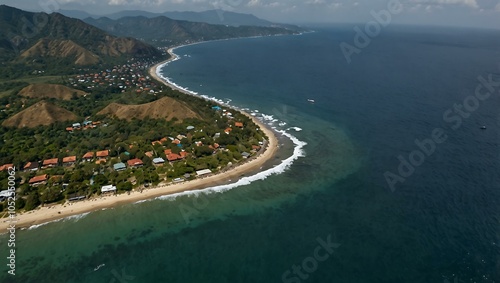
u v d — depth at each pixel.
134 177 119.06
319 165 132.50
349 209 103.06
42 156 131.88
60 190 109.25
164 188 113.69
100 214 100.06
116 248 87.50
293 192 113.25
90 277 78.50
